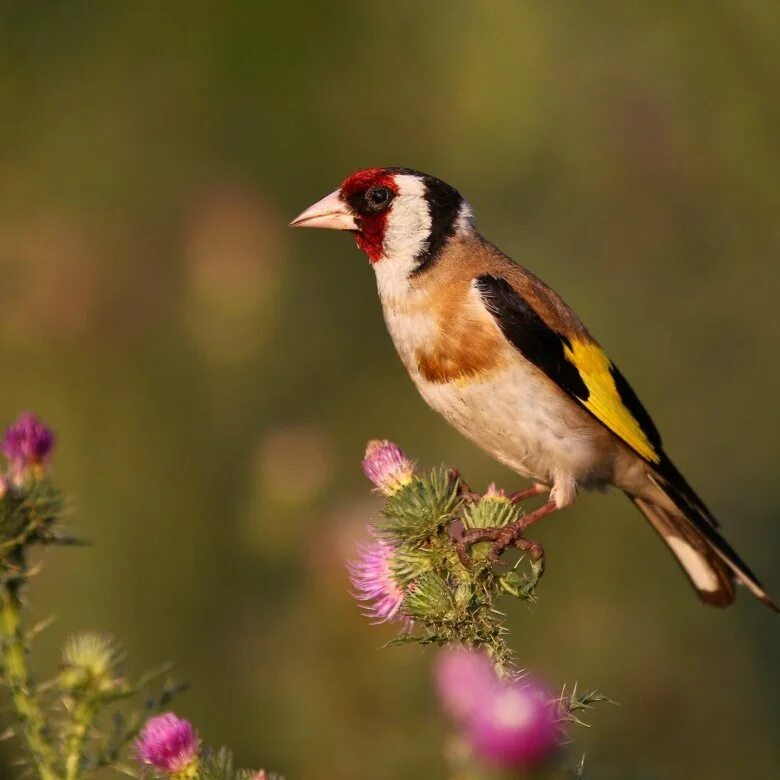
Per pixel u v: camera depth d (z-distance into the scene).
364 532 9.51
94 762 5.24
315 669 9.19
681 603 11.42
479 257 7.93
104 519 12.06
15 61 13.18
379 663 9.04
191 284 12.88
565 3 12.83
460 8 12.72
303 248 13.23
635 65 12.98
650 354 13.12
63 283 12.73
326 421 12.88
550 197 13.12
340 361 13.10
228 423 12.84
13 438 5.86
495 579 5.96
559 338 7.69
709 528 7.89
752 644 11.27
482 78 12.75
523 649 10.75
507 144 12.87
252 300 12.89
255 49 13.00
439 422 12.59
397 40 12.85
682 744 10.49
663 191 13.16
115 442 12.60
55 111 13.24
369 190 8.02
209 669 10.82
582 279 13.14
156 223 13.16
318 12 12.87
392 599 6.07
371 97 13.02
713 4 12.91
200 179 13.20
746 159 13.06
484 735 4.63
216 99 13.20
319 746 9.07
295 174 13.23
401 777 8.80
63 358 12.68
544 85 12.82
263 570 11.11
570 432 7.67
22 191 13.06
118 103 13.25
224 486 12.57
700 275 13.27
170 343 12.98
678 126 13.05
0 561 5.49
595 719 10.30
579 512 11.62
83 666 5.29
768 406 13.06
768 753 10.63
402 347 7.89
